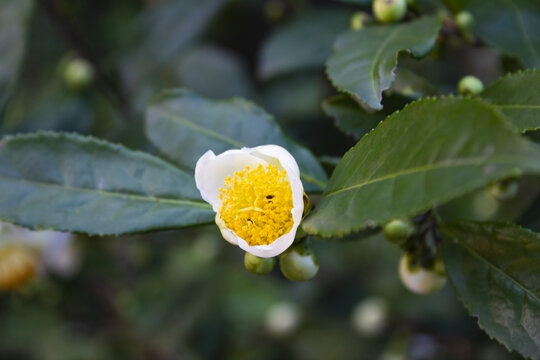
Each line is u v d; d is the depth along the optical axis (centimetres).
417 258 25
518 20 29
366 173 20
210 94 46
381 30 26
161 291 52
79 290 48
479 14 29
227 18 47
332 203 21
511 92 24
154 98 27
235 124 27
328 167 26
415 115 20
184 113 27
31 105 45
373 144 21
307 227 21
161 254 53
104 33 46
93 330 52
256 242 22
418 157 19
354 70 24
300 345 50
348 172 21
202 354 52
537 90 24
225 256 52
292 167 22
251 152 22
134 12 47
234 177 23
